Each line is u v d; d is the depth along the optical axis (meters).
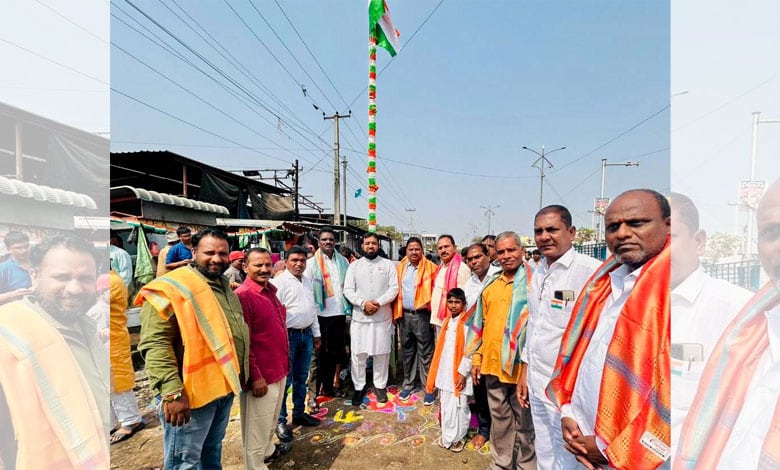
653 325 1.09
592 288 1.50
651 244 1.15
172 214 7.21
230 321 2.14
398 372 5.09
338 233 15.85
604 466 1.33
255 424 2.41
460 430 2.96
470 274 3.96
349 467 2.79
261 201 12.16
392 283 3.88
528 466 2.39
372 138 7.83
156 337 1.81
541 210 2.03
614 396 1.19
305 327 3.30
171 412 1.76
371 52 7.82
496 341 2.47
